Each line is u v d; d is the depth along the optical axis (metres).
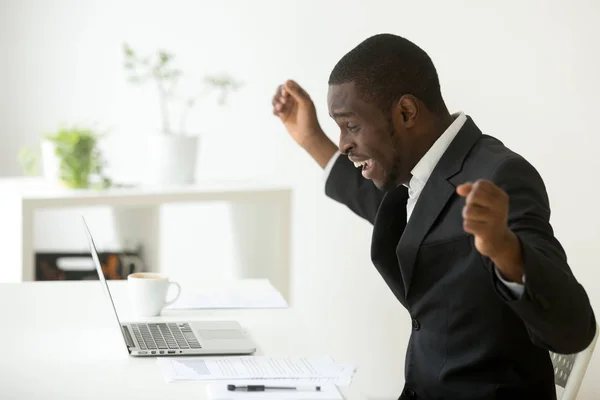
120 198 3.72
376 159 1.94
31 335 2.08
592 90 3.45
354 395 1.63
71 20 4.91
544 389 1.86
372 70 1.88
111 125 4.97
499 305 1.82
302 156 4.45
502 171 1.78
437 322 1.89
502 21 3.66
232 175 4.78
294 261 4.45
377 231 2.04
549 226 1.66
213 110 4.80
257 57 4.63
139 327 2.13
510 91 3.66
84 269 4.23
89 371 1.78
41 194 3.64
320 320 4.38
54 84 4.95
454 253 1.86
